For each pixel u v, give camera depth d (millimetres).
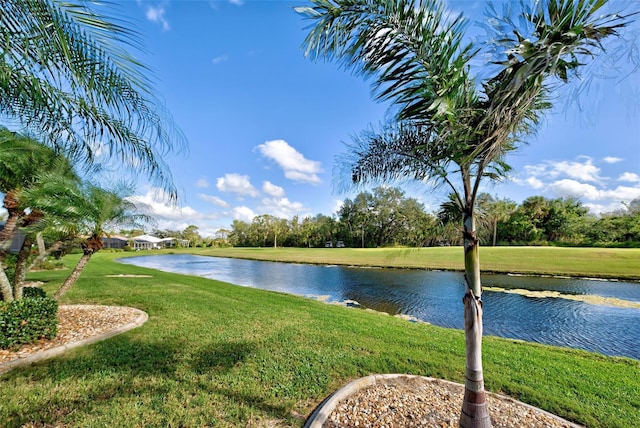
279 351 3857
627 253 18938
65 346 3742
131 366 3283
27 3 1237
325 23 1979
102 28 1398
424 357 3797
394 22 1910
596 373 3566
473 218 2078
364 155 2562
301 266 22438
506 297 10117
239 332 4609
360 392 2797
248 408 2543
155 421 2340
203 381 3000
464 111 1794
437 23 1860
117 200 4809
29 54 1328
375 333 4844
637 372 3693
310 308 6918
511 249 22906
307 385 2961
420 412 2447
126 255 35656
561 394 2957
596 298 9914
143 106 1778
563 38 1360
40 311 3871
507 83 1521
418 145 2256
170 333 4445
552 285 12062
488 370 3498
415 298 10516
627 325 7273
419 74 1983
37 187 4047
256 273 18391
